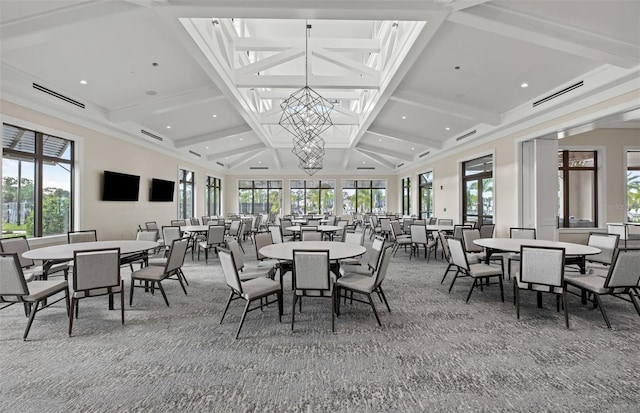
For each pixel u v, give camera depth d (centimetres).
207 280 500
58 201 585
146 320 328
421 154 1209
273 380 220
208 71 509
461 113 673
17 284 279
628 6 335
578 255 339
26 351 261
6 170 493
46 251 363
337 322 321
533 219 659
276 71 888
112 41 434
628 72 419
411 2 341
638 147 759
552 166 638
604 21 359
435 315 341
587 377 221
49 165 567
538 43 384
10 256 276
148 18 385
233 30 570
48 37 363
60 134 572
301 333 295
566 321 304
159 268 396
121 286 318
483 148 818
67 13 344
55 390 209
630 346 265
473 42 441
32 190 536
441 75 550
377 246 401
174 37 437
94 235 495
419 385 214
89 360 247
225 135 950
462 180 958
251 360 247
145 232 542
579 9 345
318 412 188
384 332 297
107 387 212
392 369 233
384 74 587
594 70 469
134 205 796
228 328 308
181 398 201
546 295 408
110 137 707
